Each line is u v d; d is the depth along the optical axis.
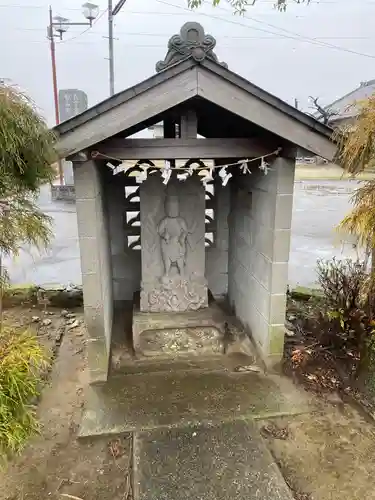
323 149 2.93
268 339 3.65
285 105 2.79
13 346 2.12
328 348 3.98
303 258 7.10
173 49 2.82
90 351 3.48
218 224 5.11
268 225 3.52
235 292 4.77
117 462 2.72
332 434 2.96
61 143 2.68
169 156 3.11
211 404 3.26
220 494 2.43
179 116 3.33
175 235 4.12
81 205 3.17
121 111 2.68
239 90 2.73
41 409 3.21
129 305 5.03
